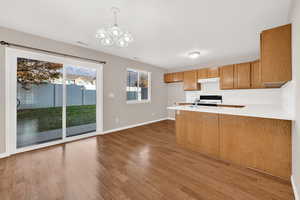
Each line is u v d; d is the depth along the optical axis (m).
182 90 5.51
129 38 1.86
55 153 2.42
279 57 1.59
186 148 2.68
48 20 2.04
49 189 1.48
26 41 2.44
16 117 2.42
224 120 2.19
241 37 2.66
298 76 1.26
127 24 2.16
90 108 3.50
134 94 4.68
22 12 1.83
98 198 1.36
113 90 3.88
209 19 2.02
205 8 1.75
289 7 1.70
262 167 1.84
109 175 1.75
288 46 1.55
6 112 2.27
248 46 3.17
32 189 1.48
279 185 1.55
